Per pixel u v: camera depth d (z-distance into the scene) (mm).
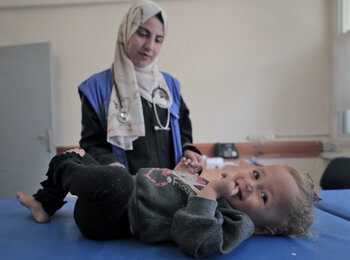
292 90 2703
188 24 2670
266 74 2695
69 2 2619
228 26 2674
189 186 842
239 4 2664
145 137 1156
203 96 2697
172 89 1335
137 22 1089
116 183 694
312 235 837
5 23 2672
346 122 2551
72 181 713
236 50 2684
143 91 1196
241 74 2691
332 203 1172
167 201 795
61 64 2668
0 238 806
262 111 2707
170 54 2682
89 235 795
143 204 796
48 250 713
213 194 751
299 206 833
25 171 2611
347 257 681
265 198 821
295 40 2684
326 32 2676
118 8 2656
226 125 2707
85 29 2666
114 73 1190
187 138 1306
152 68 1265
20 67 2570
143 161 1137
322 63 2691
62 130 2676
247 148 2664
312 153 2670
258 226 851
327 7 2662
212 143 2676
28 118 2590
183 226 669
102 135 1128
